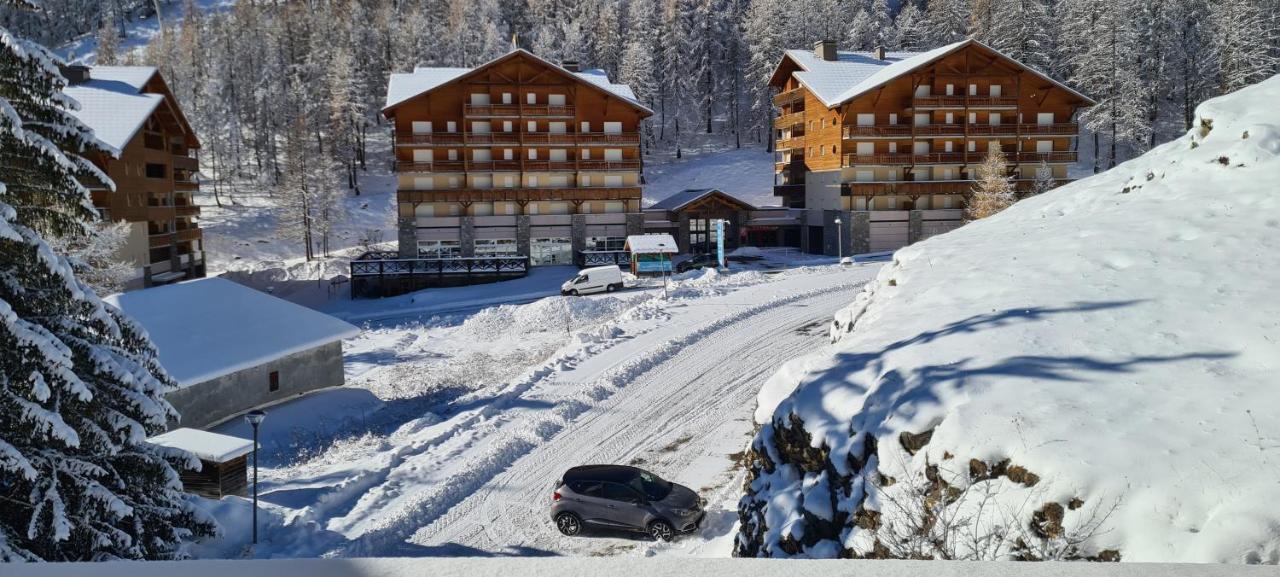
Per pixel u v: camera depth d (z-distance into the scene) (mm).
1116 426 8992
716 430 23469
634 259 54156
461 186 62688
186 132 58969
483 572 2379
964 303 14883
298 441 25219
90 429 11594
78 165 12297
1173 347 10820
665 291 43531
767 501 12594
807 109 69188
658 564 2455
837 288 43125
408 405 29234
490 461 21375
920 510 9375
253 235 80500
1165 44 87125
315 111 95625
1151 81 87750
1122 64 78938
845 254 63594
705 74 105938
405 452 22562
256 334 28266
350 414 28328
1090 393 9867
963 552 8523
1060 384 10234
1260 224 15234
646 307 40000
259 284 65688
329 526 17953
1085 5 88438
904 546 9008
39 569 2350
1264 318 11156
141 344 13258
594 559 2504
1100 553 7699
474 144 61625
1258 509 7117
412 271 57375
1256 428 8430
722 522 17344
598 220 64250
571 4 120188
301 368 29328
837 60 70188
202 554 15820
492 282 58219
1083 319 12375
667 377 28828
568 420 24812
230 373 26578
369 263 57281
